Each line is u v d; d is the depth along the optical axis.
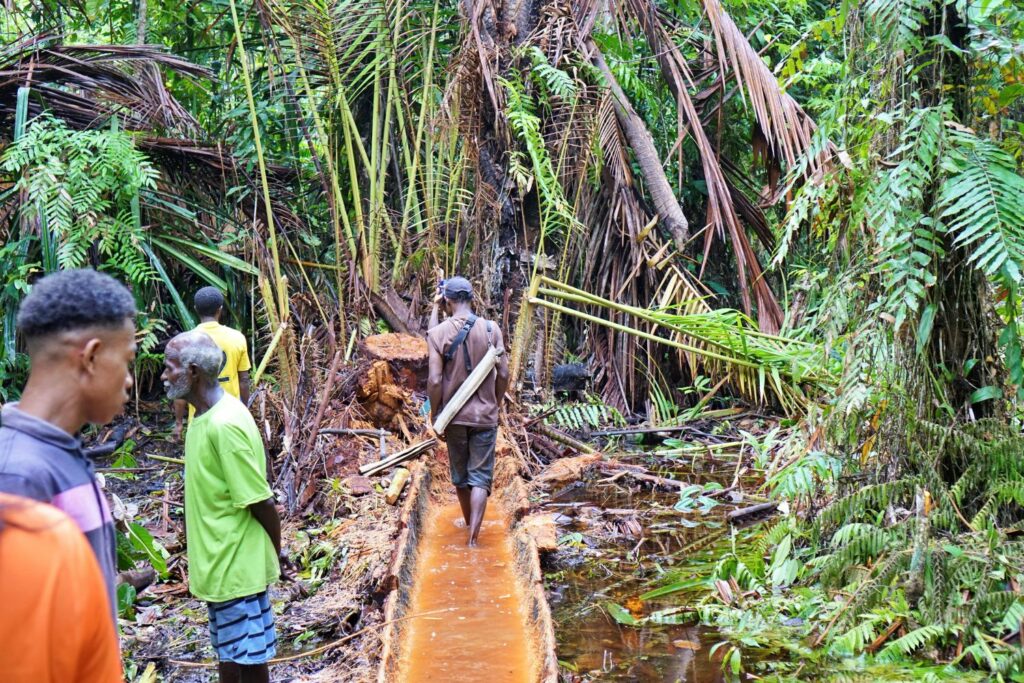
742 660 4.03
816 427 5.09
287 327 7.34
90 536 1.76
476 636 4.29
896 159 4.60
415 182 10.52
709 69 11.09
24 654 1.18
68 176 7.70
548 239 9.80
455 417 5.71
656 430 8.78
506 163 9.48
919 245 4.27
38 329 1.74
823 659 3.97
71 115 8.82
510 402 8.36
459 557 5.52
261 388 7.20
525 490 6.20
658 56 10.24
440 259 9.61
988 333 4.77
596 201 10.13
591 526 6.20
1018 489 4.39
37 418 1.73
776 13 12.15
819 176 5.15
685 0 11.09
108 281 1.82
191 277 9.61
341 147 11.27
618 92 10.05
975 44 4.43
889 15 4.48
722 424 9.12
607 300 9.44
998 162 4.26
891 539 4.41
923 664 3.86
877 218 4.42
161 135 9.46
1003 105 4.51
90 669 1.27
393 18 10.01
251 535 3.30
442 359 5.84
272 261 9.23
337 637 4.44
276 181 10.08
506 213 9.43
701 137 9.83
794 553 5.18
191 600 4.92
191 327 8.05
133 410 8.69
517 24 9.63
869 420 4.78
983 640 3.81
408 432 7.67
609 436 8.88
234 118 10.88
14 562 1.20
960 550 4.14
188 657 4.25
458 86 9.34
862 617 4.15
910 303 4.16
